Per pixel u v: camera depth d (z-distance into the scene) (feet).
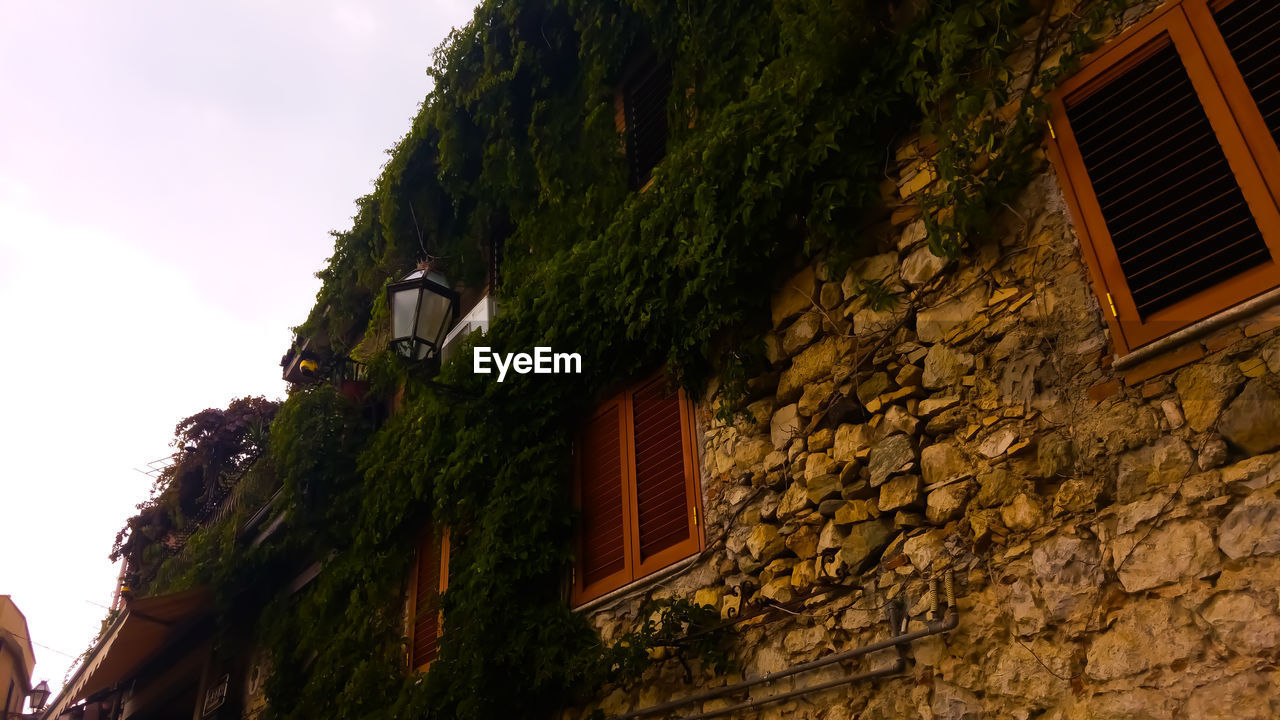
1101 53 14.28
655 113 25.64
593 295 22.38
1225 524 11.27
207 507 58.85
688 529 19.07
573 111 27.91
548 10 29.55
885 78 16.74
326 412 35.76
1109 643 11.80
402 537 29.48
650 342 20.70
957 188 14.82
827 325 17.07
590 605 20.58
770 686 15.96
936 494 14.40
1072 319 13.57
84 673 43.91
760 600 16.74
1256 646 10.60
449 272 33.47
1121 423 12.59
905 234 16.16
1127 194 13.48
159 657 45.88
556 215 26.84
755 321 18.53
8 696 85.61
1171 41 13.56
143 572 60.08
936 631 13.48
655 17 24.77
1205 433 11.80
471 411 24.53
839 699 14.74
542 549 21.74
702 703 17.10
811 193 17.46
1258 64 12.72
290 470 34.65
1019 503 13.32
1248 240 12.26
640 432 21.22
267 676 36.55
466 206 33.58
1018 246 14.53
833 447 16.28
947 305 15.23
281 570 38.40
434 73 33.55
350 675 28.58
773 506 17.21
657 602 18.39
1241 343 11.84
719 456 18.74
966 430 14.35
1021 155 14.79
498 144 30.19
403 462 28.89
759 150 17.89
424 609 26.91
